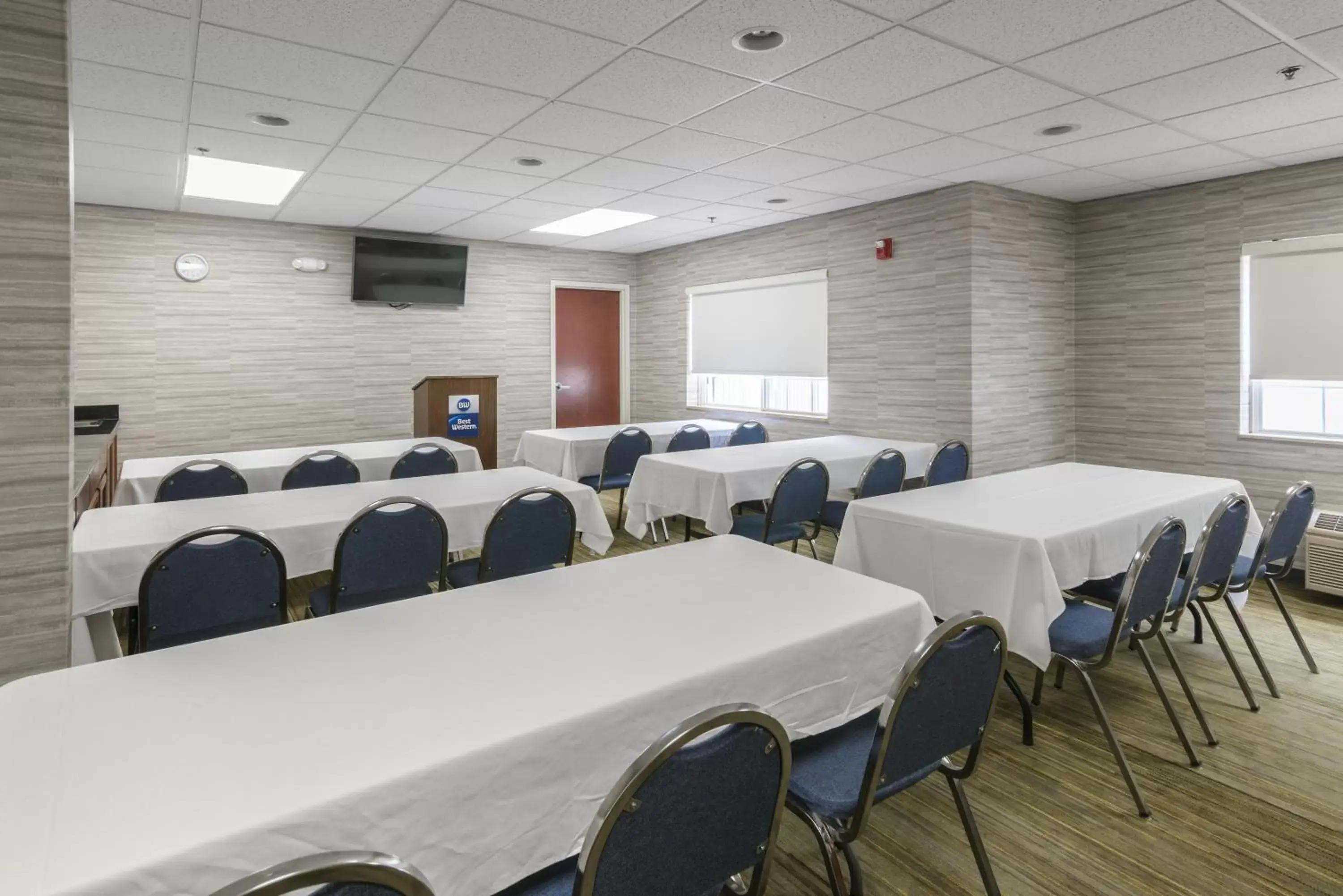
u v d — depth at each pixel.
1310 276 4.71
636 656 1.66
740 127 4.04
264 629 1.83
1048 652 2.51
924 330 5.69
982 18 2.78
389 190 5.51
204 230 6.37
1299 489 3.09
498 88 3.47
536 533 2.98
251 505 3.43
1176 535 2.42
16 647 2.12
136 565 2.70
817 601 2.04
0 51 2.05
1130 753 2.67
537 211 6.28
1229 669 3.38
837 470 4.94
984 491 3.57
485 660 1.64
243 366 6.59
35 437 2.12
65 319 2.14
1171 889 1.98
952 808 2.34
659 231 7.31
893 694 1.43
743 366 7.43
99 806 1.10
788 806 1.62
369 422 7.23
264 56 3.10
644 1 2.65
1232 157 4.59
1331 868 2.06
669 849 1.14
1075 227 5.96
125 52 3.05
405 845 1.20
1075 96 3.59
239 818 1.08
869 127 4.07
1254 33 2.91
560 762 1.37
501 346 7.95
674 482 4.74
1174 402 5.41
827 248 6.46
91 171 4.90
